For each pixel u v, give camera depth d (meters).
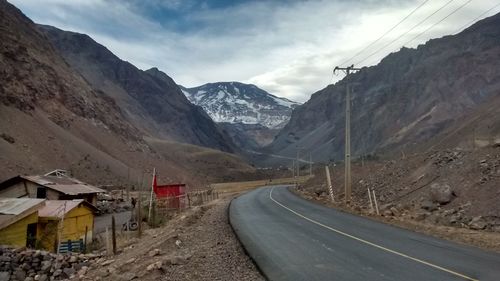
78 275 13.82
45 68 114.56
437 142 88.44
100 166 86.69
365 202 35.59
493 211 20.39
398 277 10.43
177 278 10.90
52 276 15.95
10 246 18.59
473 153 30.42
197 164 183.88
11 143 67.75
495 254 13.19
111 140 116.75
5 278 16.28
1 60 94.69
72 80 129.62
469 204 22.62
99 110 127.81
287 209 30.44
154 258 13.40
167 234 20.14
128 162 110.62
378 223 21.44
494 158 26.69
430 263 11.91
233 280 10.59
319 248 14.39
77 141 90.69
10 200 26.25
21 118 80.00
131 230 29.02
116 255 16.98
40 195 39.25
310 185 69.69
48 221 26.45
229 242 16.41
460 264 11.77
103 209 45.72
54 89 111.00
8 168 58.47
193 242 16.92
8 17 119.62
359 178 47.16
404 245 14.84
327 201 37.16
